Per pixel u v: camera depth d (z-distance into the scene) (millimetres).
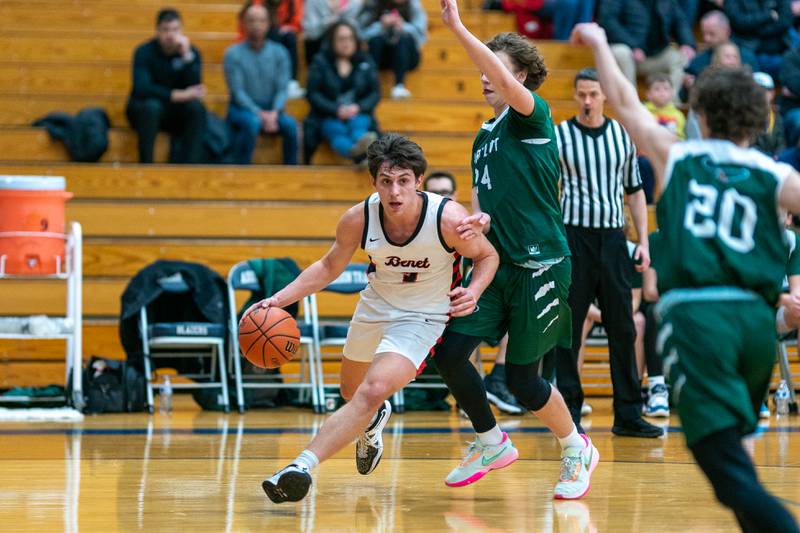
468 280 10195
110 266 23375
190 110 24906
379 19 27578
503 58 10828
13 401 19875
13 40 27359
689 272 6836
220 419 18750
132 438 15438
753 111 6988
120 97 26422
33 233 18969
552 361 16672
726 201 6902
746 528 6762
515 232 10359
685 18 27312
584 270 15586
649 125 7219
